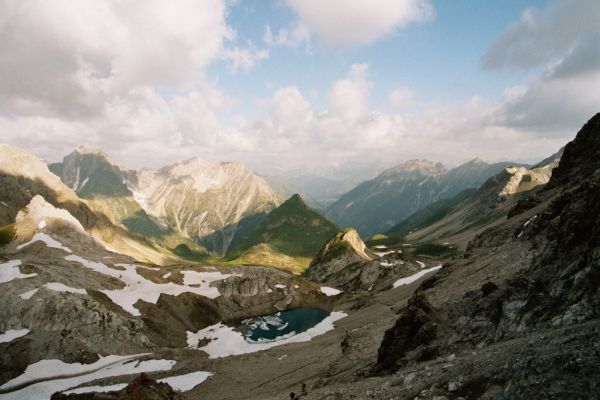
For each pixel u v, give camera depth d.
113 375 80.50
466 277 64.38
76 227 173.88
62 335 89.69
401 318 46.88
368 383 33.22
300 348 94.25
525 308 33.34
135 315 111.44
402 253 199.25
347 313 135.38
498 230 88.81
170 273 152.00
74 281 115.12
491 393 19.28
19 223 167.00
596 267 29.48
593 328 20.47
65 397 46.06
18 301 95.19
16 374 78.62
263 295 152.38
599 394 14.81
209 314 131.88
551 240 40.66
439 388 22.41
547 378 17.00
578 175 90.25
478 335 36.09
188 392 70.81
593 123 104.25
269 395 55.69
